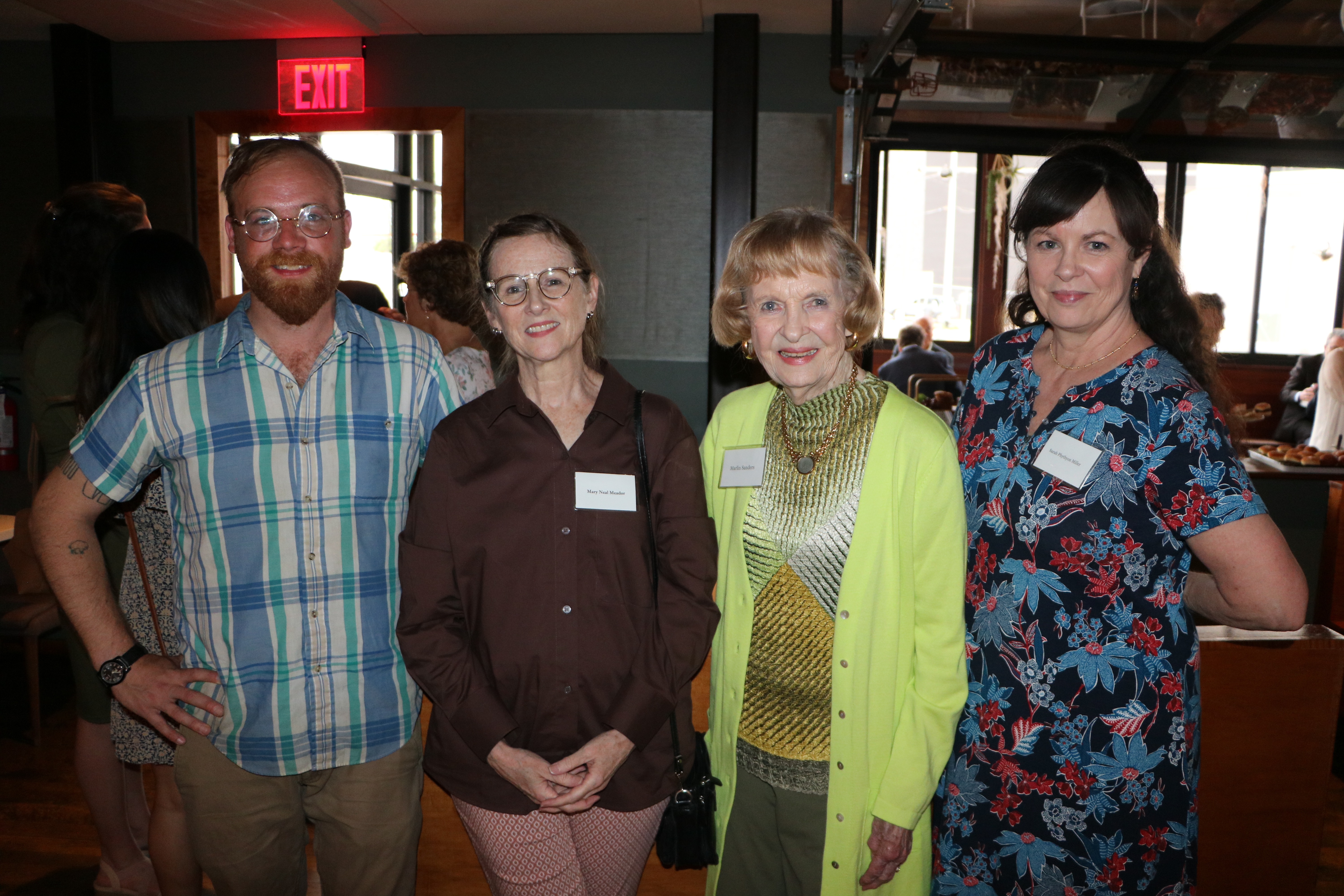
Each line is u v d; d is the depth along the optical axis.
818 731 1.45
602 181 4.93
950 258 9.41
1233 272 7.64
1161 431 1.35
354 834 1.58
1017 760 1.44
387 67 4.93
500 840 1.45
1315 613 4.16
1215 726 2.16
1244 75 3.67
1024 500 1.44
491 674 1.45
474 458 1.45
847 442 1.43
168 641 1.77
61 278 2.24
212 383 1.48
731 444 1.60
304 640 1.50
